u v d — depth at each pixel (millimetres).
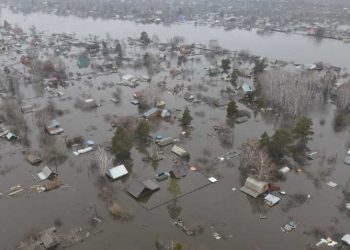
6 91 123812
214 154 85125
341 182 75188
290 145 87250
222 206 67812
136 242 59125
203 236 60594
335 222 63969
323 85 124000
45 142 89812
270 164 78875
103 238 59906
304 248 58281
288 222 63719
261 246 58688
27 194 70562
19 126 97625
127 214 65000
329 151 87750
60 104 114438
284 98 110812
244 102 118438
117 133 81938
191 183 74188
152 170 78812
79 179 75312
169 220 64062
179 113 107125
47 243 57500
